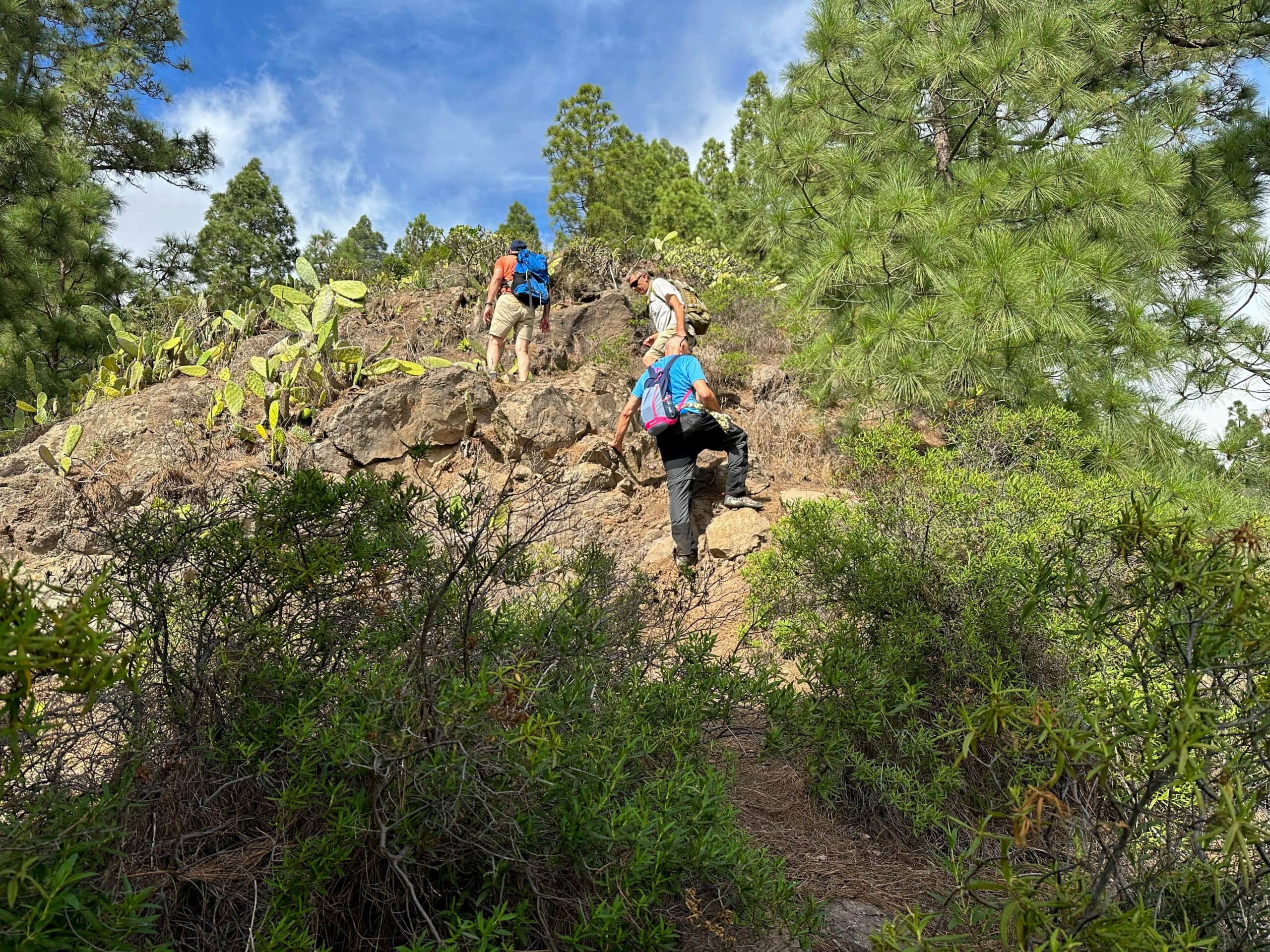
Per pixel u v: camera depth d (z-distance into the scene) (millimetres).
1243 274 7984
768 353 9852
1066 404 6391
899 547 3756
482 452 6273
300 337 7695
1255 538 1614
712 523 6020
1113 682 2732
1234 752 1653
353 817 1872
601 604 3148
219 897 1877
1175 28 8906
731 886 2154
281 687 2176
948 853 2828
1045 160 6875
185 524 2303
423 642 2078
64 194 13016
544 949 1960
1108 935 1431
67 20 20656
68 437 5980
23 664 1161
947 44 7156
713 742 2957
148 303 20891
